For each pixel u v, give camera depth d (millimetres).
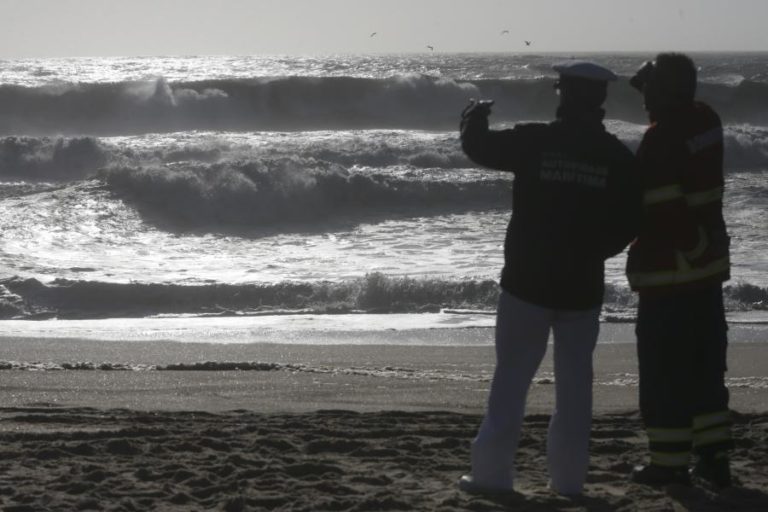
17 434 9945
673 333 8062
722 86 69875
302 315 22125
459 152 43688
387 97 62594
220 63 138500
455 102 63219
